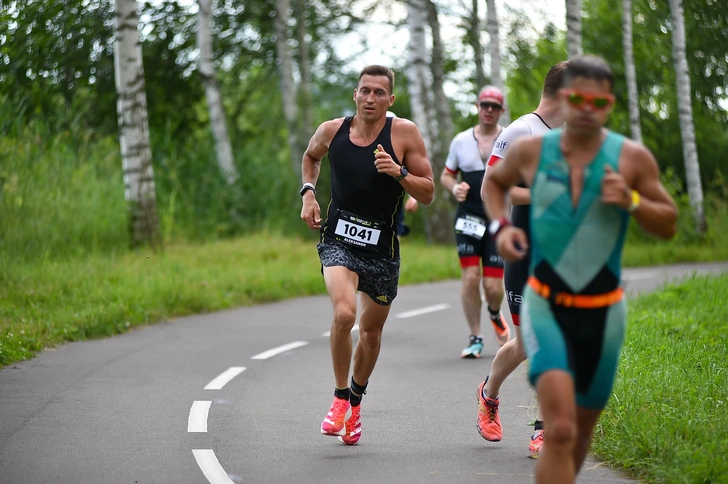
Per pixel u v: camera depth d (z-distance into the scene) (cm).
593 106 789
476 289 1969
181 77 5188
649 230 806
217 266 3244
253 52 5919
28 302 2298
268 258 3725
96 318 2202
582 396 849
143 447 1217
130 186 3406
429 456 1191
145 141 3419
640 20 6359
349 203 1246
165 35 4988
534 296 837
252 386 1638
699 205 5231
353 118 1256
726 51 5303
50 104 3978
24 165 3209
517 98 7256
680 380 1359
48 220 3078
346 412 1252
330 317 2602
